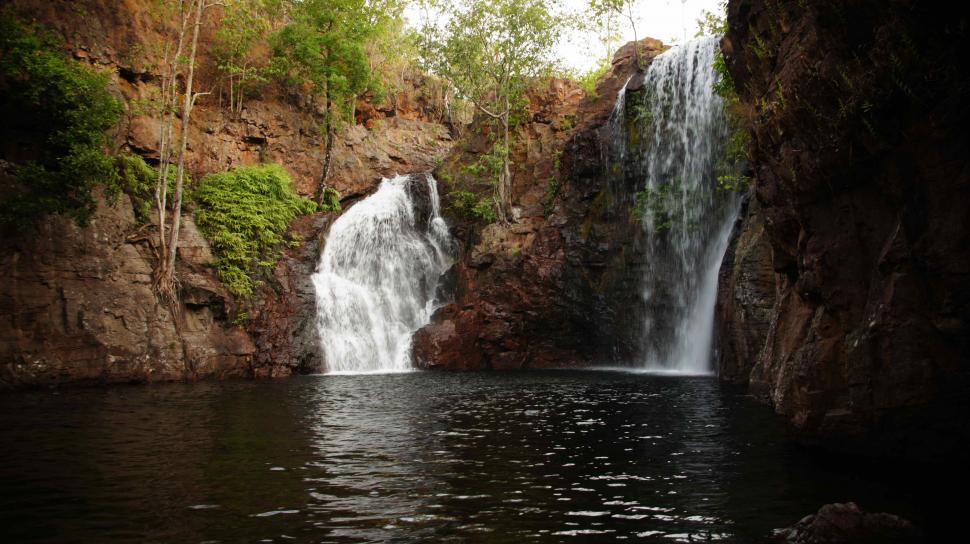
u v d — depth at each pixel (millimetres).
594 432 11836
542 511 7047
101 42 27297
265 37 35344
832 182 8289
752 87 11461
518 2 34281
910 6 6523
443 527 6512
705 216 27156
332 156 36469
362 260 31938
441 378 23641
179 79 31359
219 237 26203
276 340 25812
